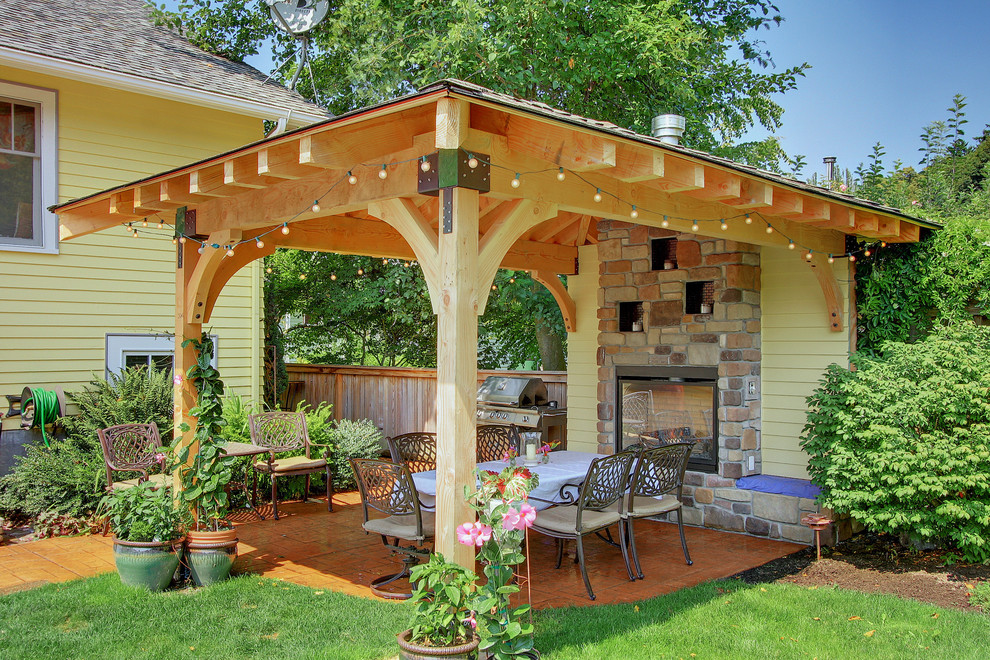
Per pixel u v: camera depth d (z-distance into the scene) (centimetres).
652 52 1067
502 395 955
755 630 428
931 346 582
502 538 365
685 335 728
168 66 927
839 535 634
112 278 848
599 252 804
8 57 742
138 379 782
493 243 404
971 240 646
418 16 1163
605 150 370
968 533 523
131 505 521
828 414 587
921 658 390
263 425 787
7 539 653
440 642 349
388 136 411
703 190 469
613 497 534
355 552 621
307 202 483
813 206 553
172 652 400
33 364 791
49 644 408
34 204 809
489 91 375
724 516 696
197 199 540
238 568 567
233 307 932
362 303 1422
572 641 413
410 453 667
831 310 673
